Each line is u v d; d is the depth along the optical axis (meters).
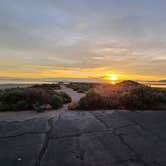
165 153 2.84
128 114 6.13
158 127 4.41
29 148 3.03
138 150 2.96
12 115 6.16
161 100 8.39
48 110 7.61
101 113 6.36
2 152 2.86
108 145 3.18
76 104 8.11
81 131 4.07
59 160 2.56
